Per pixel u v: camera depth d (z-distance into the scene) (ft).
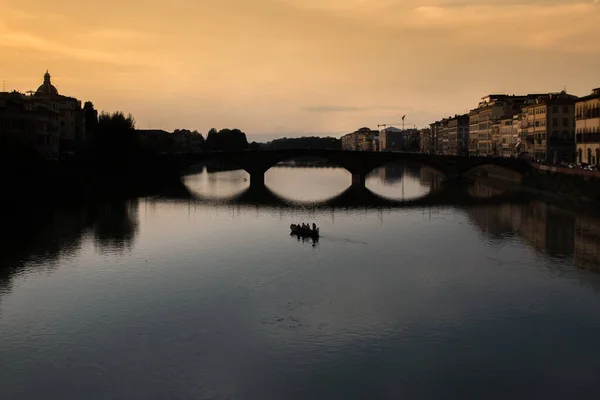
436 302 228.63
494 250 312.91
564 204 471.21
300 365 177.27
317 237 348.79
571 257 295.48
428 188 646.74
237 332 200.75
